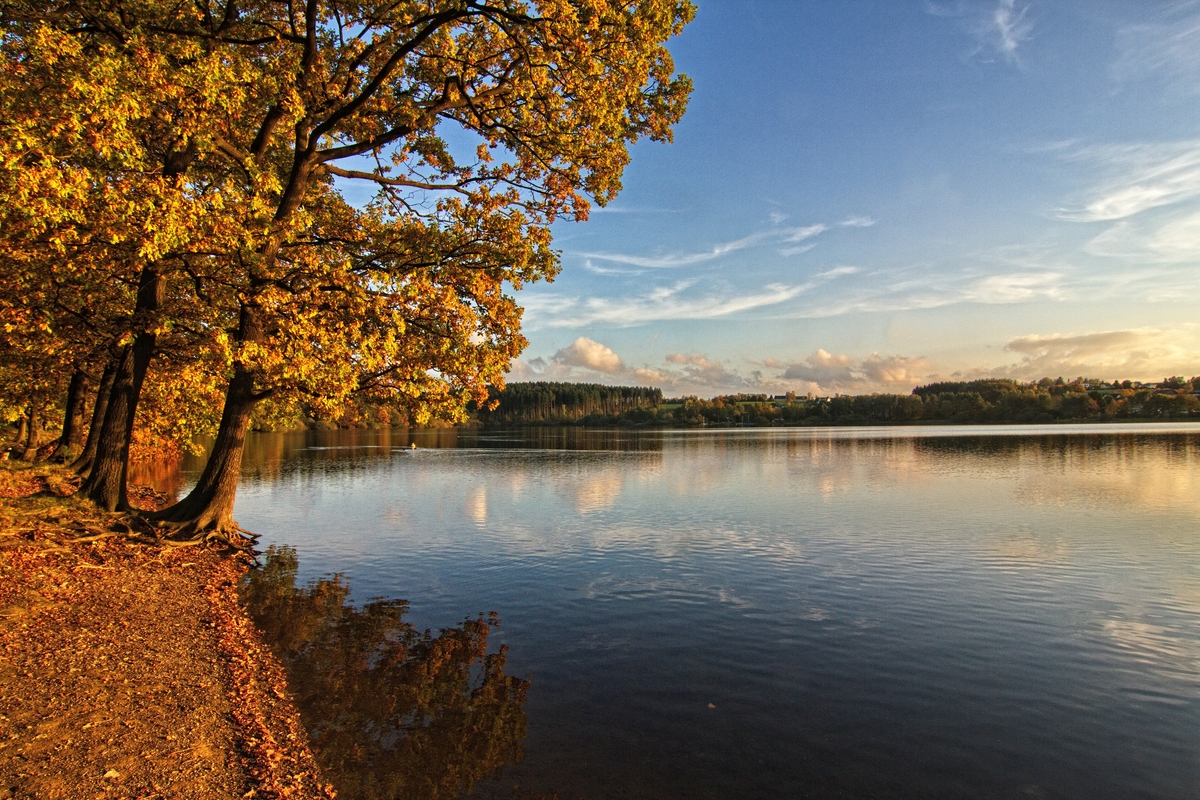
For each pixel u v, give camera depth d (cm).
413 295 1648
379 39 1708
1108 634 1295
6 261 1348
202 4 1691
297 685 1020
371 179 2019
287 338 1495
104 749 733
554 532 2488
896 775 788
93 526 1692
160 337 1802
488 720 916
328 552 2123
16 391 2080
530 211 2012
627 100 1803
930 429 14838
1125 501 3144
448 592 1625
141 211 1232
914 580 1719
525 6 1589
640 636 1292
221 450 1975
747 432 15425
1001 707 974
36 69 1155
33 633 1060
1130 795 750
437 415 1861
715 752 838
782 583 1698
